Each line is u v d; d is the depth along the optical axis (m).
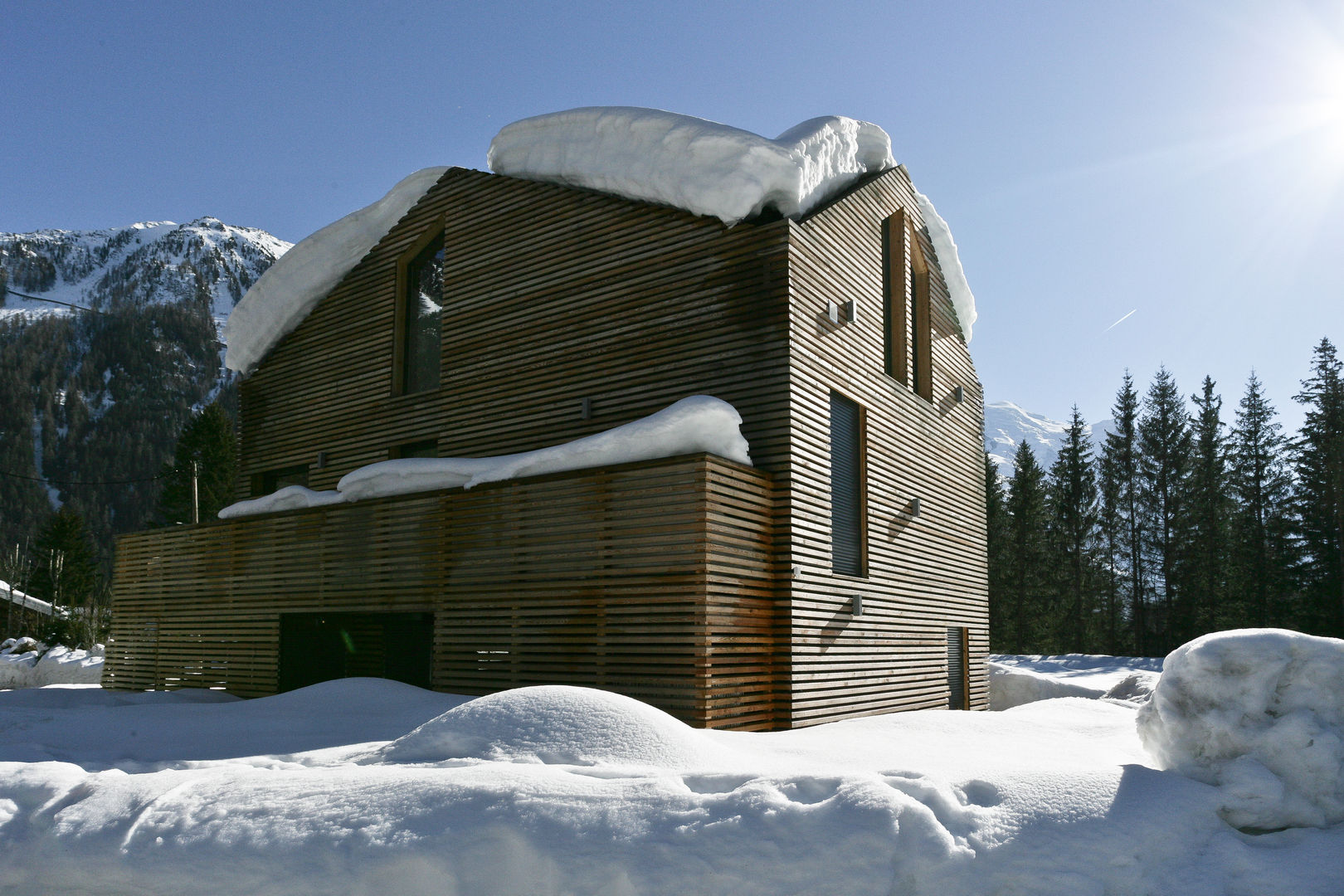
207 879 3.79
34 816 4.29
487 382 12.46
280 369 15.68
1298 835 4.11
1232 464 43.09
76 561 43.25
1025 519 44.88
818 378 10.52
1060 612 43.91
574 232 11.92
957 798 3.99
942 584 13.93
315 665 12.73
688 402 9.42
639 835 3.71
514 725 5.09
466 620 9.99
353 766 4.98
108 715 8.32
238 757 5.93
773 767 5.19
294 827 3.90
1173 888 3.71
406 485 11.31
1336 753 4.25
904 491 12.86
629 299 11.23
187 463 43.16
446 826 3.77
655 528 8.73
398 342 13.91
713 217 10.62
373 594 10.96
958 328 16.06
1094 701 11.05
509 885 3.61
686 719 8.20
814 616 9.89
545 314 12.02
